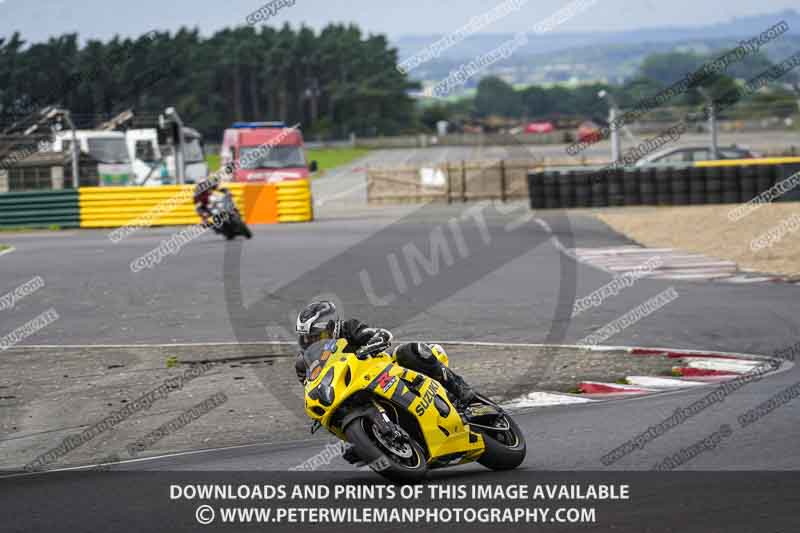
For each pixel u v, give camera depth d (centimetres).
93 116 12075
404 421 2133
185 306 5088
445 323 4466
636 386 3222
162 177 11675
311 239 8019
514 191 12388
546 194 10331
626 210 9825
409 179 12706
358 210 11775
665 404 2848
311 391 2111
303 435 2831
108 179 11488
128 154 11656
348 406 2103
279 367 3719
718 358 3606
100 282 5981
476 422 2267
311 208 10169
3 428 3100
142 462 2598
